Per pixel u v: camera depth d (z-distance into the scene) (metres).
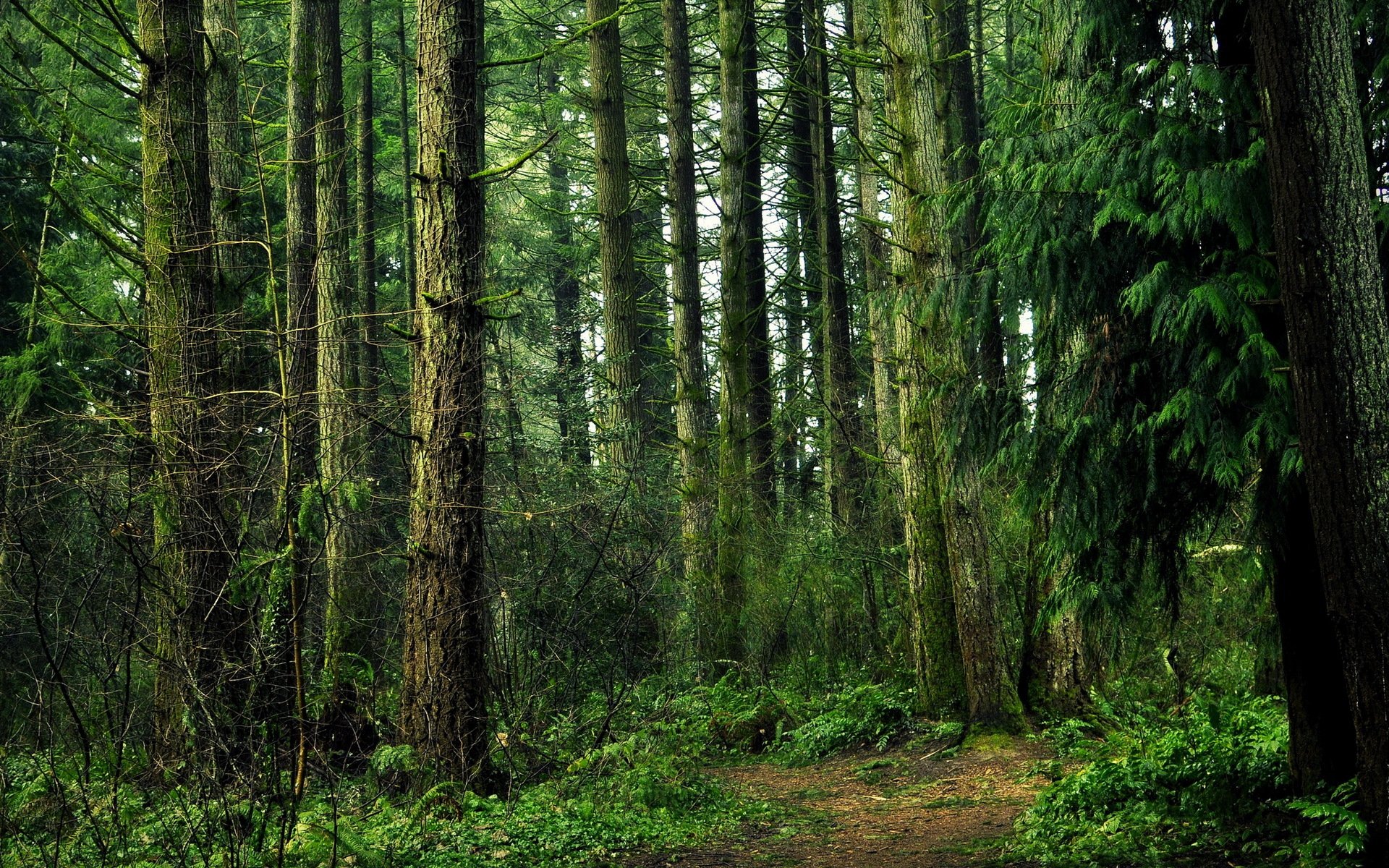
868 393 21.88
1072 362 6.59
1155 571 6.62
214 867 6.32
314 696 8.45
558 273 27.19
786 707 14.05
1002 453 6.68
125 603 8.27
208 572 8.40
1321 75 5.13
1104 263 6.11
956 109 17.98
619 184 16.47
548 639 11.23
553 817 8.34
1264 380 5.68
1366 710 5.29
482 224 9.13
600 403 15.27
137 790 7.79
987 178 6.63
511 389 12.95
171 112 9.32
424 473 8.88
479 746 8.75
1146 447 6.13
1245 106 5.91
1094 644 11.68
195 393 8.70
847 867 7.62
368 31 20.22
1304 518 6.21
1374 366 5.11
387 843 7.29
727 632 15.23
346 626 11.21
